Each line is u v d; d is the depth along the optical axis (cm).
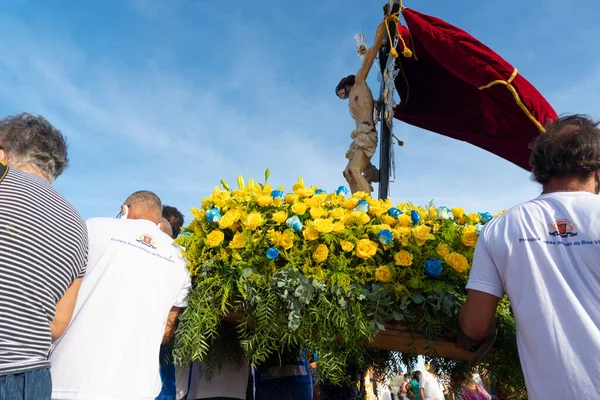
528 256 160
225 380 294
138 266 229
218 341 273
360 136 421
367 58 438
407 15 410
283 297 226
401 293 230
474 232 248
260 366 296
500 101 424
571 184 172
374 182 441
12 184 170
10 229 159
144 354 221
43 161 196
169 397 292
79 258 181
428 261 231
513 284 162
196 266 249
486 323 171
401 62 482
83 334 212
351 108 444
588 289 151
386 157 428
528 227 166
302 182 281
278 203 255
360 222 249
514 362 229
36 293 159
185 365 252
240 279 232
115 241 233
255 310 230
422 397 630
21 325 154
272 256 231
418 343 235
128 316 219
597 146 169
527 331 154
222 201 259
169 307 238
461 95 464
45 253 165
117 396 207
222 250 241
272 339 231
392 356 284
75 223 183
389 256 245
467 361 261
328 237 236
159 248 242
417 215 258
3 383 147
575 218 161
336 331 231
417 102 504
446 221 263
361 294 227
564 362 144
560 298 151
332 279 227
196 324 231
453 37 399
